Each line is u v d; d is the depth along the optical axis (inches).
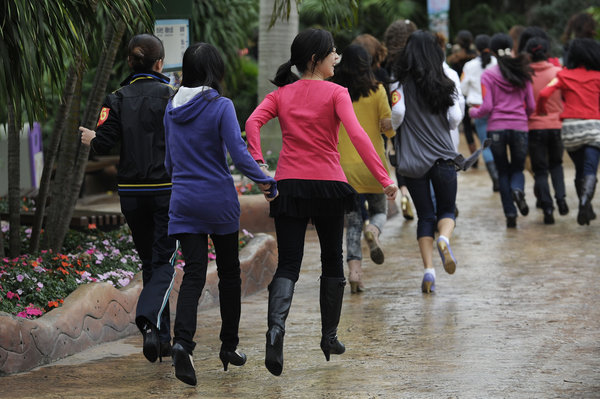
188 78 347.3
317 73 356.8
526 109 762.8
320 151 349.1
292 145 351.6
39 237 541.0
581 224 746.2
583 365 363.9
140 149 374.6
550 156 796.6
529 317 462.3
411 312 485.4
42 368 378.6
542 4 2033.7
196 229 340.5
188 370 328.8
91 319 422.3
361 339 426.3
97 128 377.1
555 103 784.9
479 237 738.2
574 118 738.2
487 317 466.0
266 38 898.1
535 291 530.0
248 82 1339.8
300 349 409.4
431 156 529.3
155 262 373.7
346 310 496.4
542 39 813.2
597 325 439.8
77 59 462.9
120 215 641.0
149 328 357.7
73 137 539.5
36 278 452.4
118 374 369.1
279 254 356.2
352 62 528.4
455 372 358.3
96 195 957.8
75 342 408.2
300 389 341.1
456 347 403.9
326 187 347.3
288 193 347.3
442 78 523.8
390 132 532.7
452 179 532.1
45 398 331.9
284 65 361.4
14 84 420.5
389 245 718.5
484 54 872.3
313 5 1774.1
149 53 384.8
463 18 2074.3
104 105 382.0
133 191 376.2
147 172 373.4
